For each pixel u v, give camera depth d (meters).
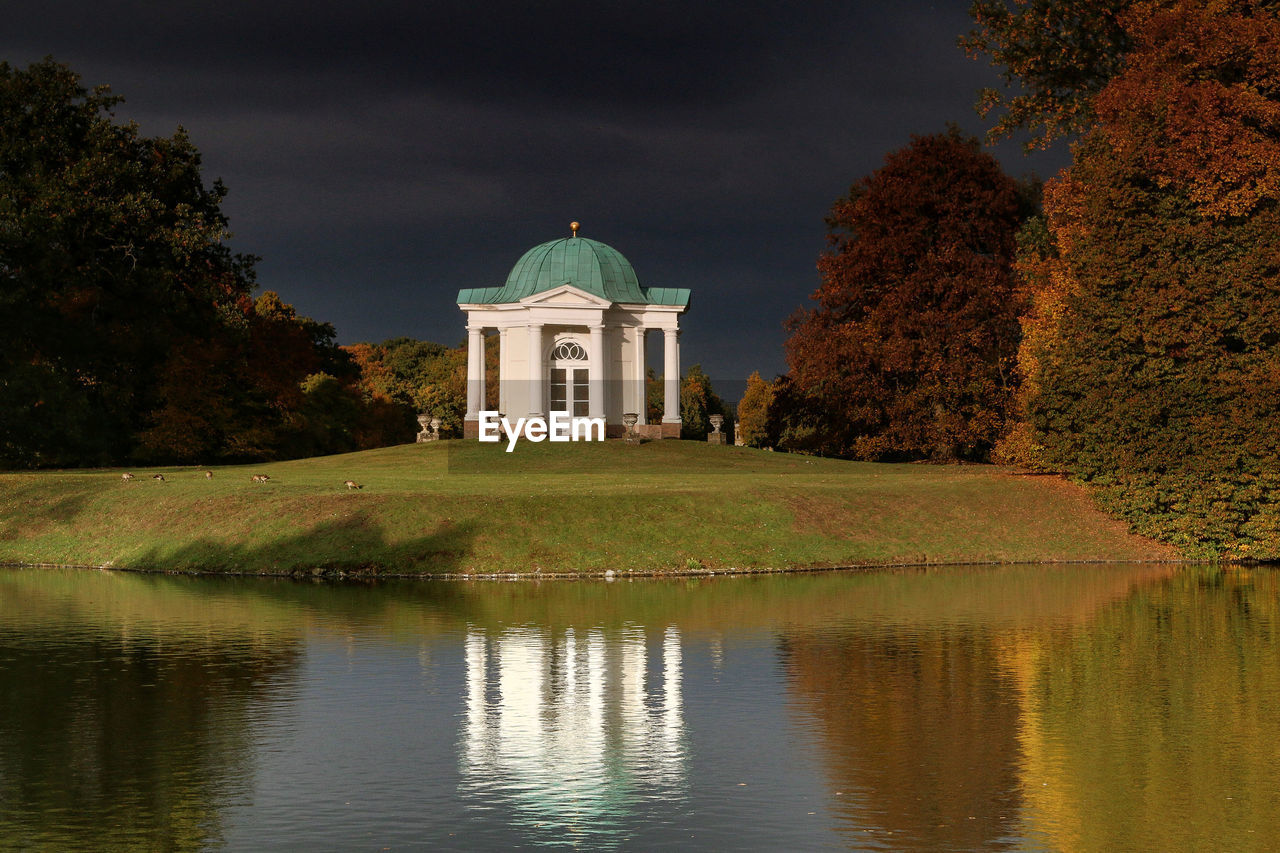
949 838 13.28
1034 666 22.02
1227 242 42.16
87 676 21.19
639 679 20.95
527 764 16.02
